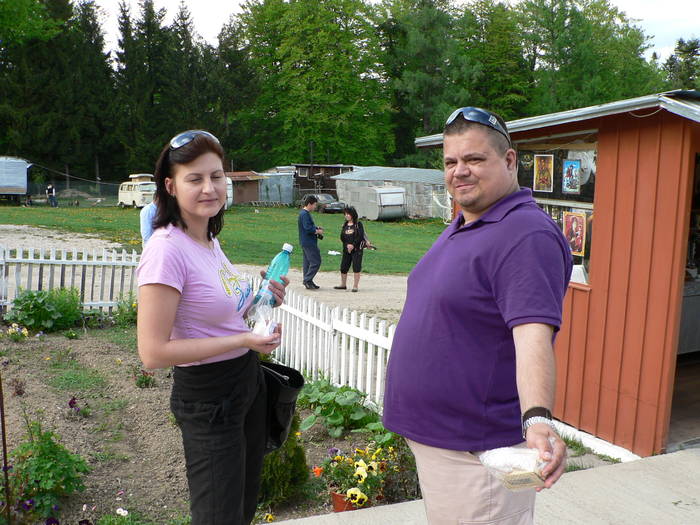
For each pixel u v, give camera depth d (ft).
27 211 111.55
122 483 15.12
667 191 16.39
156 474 15.81
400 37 198.80
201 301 7.34
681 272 16.24
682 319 25.03
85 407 19.74
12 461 14.35
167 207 7.47
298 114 183.52
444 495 6.71
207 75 181.06
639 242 17.16
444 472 6.64
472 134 6.51
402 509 11.89
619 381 17.78
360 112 187.11
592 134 18.76
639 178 17.15
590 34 171.12
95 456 16.38
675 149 16.15
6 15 106.11
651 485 13.47
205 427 7.45
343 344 22.84
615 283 17.85
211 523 7.49
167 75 177.78
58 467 13.33
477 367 6.34
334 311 23.49
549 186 20.47
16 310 30.42
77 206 139.64
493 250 6.15
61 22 128.47
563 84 171.53
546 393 5.36
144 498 14.48
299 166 156.35
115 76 181.68
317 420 20.24
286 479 14.37
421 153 184.96
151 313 6.98
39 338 28.71
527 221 6.16
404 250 81.46
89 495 14.35
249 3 202.18
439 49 183.62
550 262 5.96
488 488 6.47
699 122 14.83
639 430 17.24
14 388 20.86
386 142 197.06
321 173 153.48
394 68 199.00
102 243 70.33
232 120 186.39
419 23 185.88
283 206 149.69
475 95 190.49
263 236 87.20
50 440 14.07
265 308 8.12
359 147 191.52
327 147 191.21
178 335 7.45
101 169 181.98
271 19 195.83
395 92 199.72
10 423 17.65
